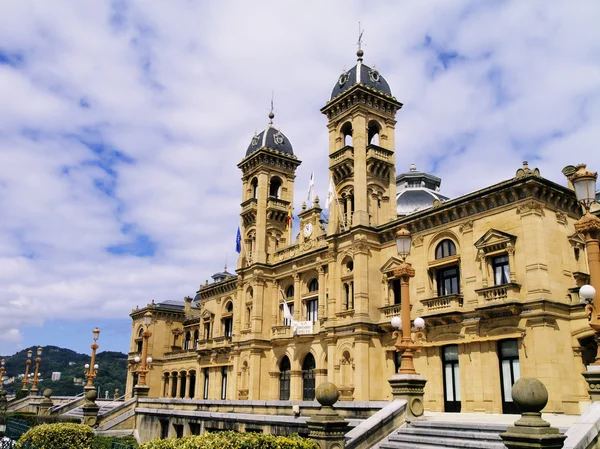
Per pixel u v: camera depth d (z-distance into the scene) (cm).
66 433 2875
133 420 4588
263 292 6288
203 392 7406
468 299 4006
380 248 4956
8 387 18838
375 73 5538
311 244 5769
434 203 4403
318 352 5369
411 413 2658
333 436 2072
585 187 2192
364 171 5091
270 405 3272
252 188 6988
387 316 4656
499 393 3662
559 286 3694
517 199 3825
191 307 9894
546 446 1464
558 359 3478
